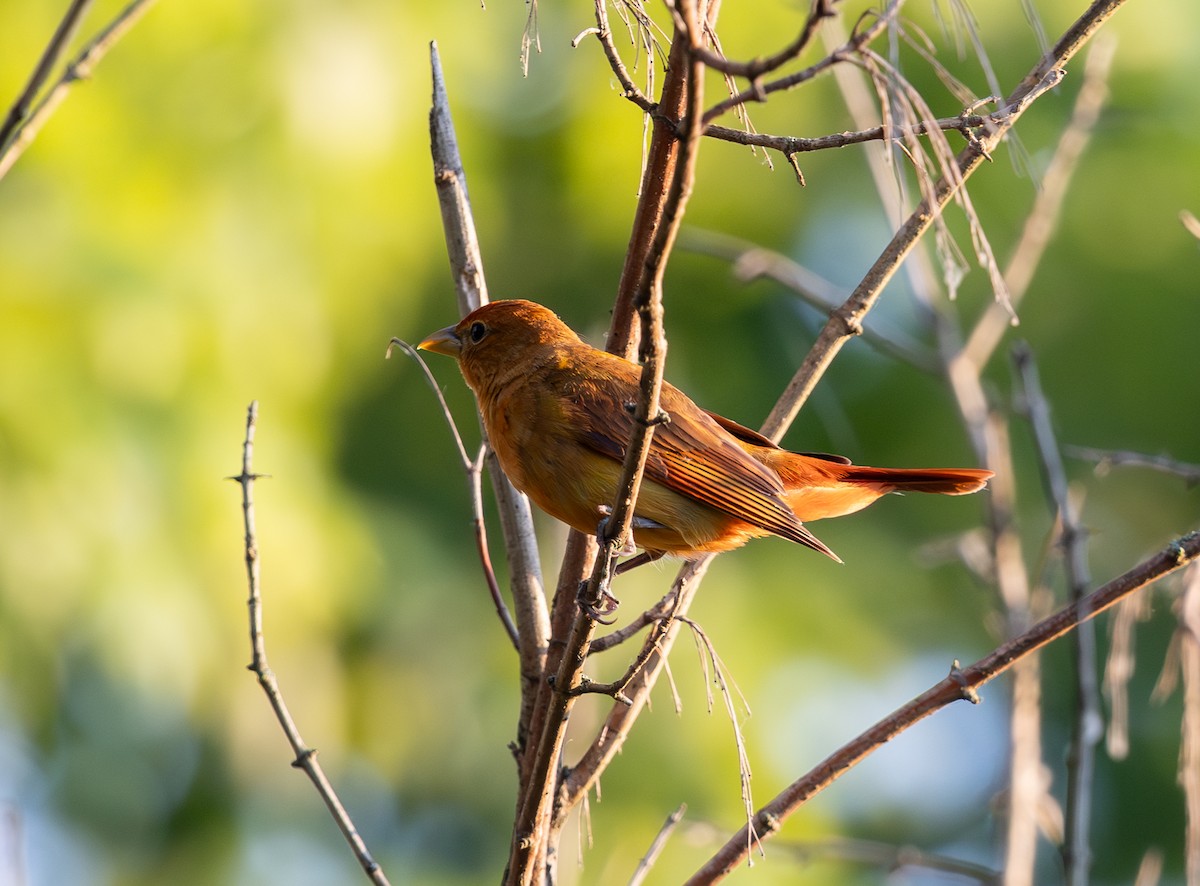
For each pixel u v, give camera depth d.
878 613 14.81
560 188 14.49
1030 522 15.23
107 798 12.54
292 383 12.33
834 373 15.16
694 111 4.25
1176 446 15.18
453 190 7.30
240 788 12.80
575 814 6.95
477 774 13.91
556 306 14.88
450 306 15.04
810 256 14.77
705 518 7.38
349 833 5.83
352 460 14.62
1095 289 15.10
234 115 12.16
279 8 12.51
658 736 12.31
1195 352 15.12
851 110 9.21
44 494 10.86
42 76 5.64
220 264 11.92
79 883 12.78
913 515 15.38
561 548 8.41
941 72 4.81
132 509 11.16
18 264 11.16
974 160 6.17
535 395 7.44
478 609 14.49
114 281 11.37
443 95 7.34
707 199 14.19
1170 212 14.82
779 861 12.35
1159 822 15.32
